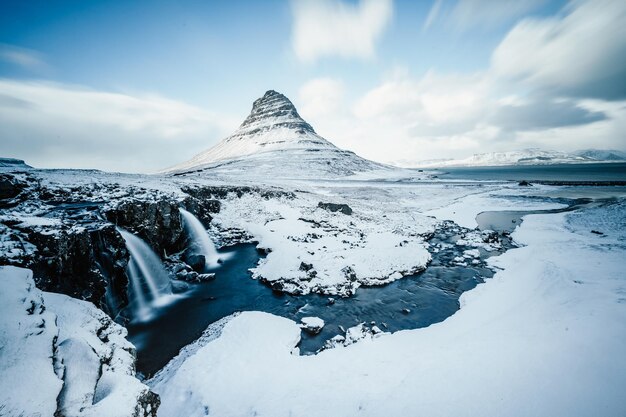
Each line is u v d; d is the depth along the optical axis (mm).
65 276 10984
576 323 10281
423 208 47938
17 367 4789
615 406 6562
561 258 20453
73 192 20594
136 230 19062
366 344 11320
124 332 8617
